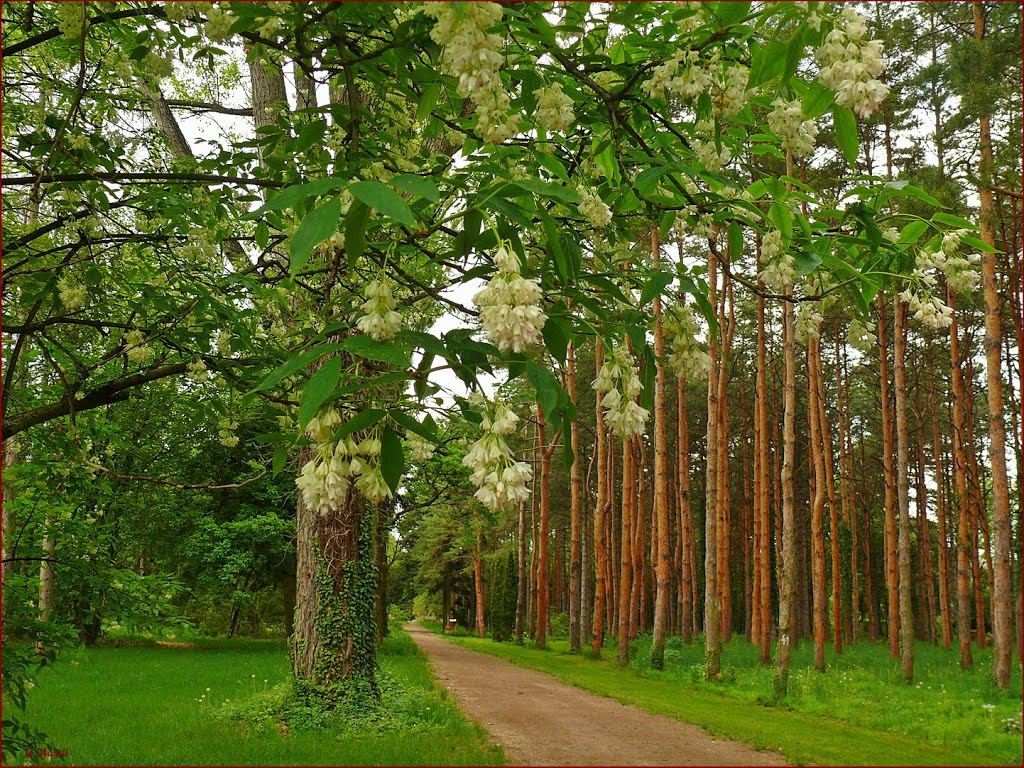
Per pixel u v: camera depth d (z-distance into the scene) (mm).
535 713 10570
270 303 4461
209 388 4832
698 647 24391
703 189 2756
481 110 2176
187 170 3781
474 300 1646
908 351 23578
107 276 4191
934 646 25656
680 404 23594
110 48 4129
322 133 2449
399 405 1768
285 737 7984
